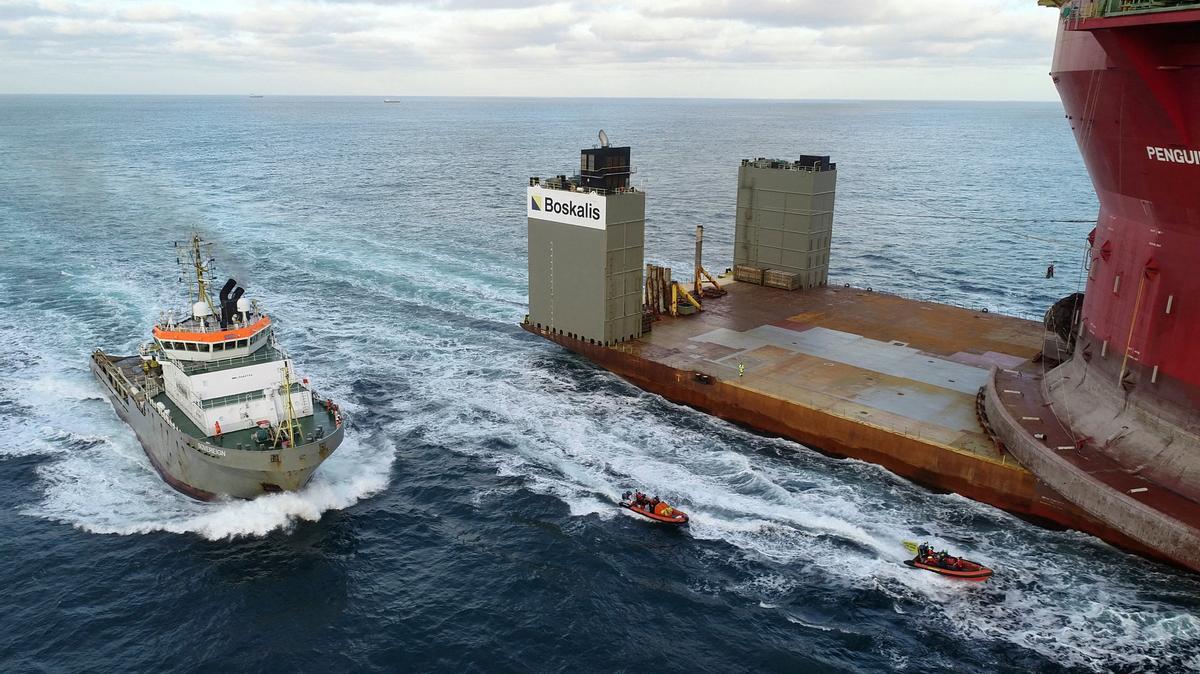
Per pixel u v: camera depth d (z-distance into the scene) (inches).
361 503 1584.6
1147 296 1408.7
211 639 1208.2
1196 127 1168.2
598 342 2219.5
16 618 1247.5
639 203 2156.7
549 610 1270.9
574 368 2276.1
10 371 2208.4
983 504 1566.2
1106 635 1203.9
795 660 1157.1
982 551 1417.3
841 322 2407.7
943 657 1163.3
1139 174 1334.9
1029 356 2103.8
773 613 1258.0
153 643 1200.2
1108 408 1503.4
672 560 1391.5
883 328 2349.9
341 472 1681.8
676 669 1145.4
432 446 1809.8
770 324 2397.9
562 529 1485.0
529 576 1353.3
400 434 1863.9
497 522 1512.1
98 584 1331.2
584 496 1598.2
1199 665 1144.2
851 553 1409.9
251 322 1715.1
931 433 1658.5
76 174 6235.2
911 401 1823.3
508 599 1298.0
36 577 1346.0
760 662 1156.5
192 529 1492.4
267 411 1606.8
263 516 1519.4
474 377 2207.2
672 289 2476.6
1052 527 1486.2
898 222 4685.0
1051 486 1434.5
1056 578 1338.6
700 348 2187.5
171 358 1653.5
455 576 1358.3
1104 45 1210.0
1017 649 1177.4
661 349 2178.9
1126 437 1434.5
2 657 1165.1
